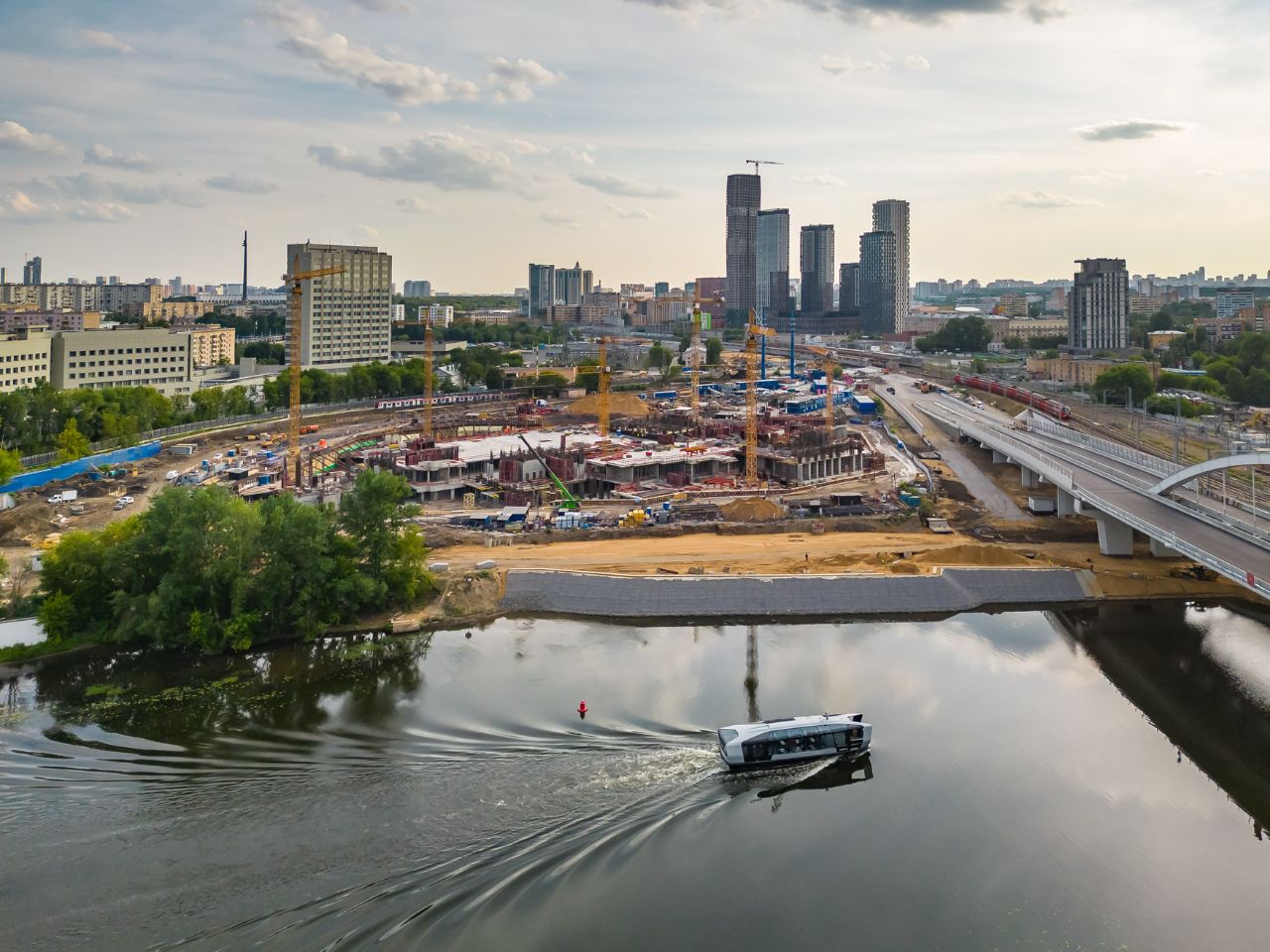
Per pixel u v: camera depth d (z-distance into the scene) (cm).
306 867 8956
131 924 8156
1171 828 10250
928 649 15500
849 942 8344
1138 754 11888
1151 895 9144
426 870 8944
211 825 9656
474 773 10756
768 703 13062
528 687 13550
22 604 15750
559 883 8938
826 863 9512
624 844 9581
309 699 13150
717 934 8331
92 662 14588
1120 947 8456
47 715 12606
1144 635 16175
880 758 11650
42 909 8338
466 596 17350
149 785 10444
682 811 10244
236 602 15075
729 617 17100
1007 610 17562
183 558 14975
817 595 17512
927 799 10744
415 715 12481
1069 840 10006
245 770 10825
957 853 9738
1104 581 18375
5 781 10581
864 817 10344
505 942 8100
